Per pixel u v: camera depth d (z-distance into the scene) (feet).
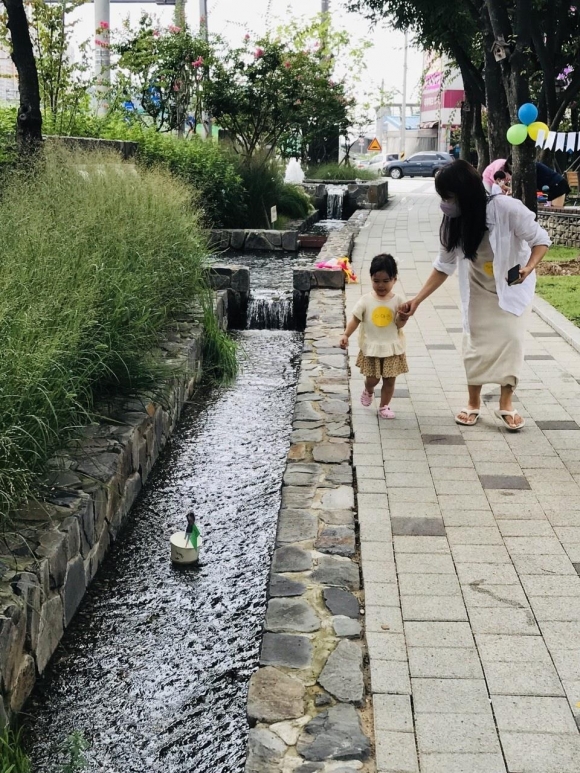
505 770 8.54
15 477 13.00
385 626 11.00
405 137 182.29
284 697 9.77
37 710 11.33
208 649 12.75
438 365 23.13
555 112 56.95
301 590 12.01
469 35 62.90
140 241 23.93
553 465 16.16
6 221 19.95
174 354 22.99
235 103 59.31
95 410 18.20
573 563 12.56
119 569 14.89
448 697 9.64
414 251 45.39
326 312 30.40
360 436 17.80
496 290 16.84
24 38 29.94
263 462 19.74
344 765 8.73
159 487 18.26
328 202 73.36
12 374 13.91
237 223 52.90
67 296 17.44
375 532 13.53
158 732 11.02
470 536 13.39
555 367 22.56
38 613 11.66
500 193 16.56
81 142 37.47
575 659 10.30
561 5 55.47
